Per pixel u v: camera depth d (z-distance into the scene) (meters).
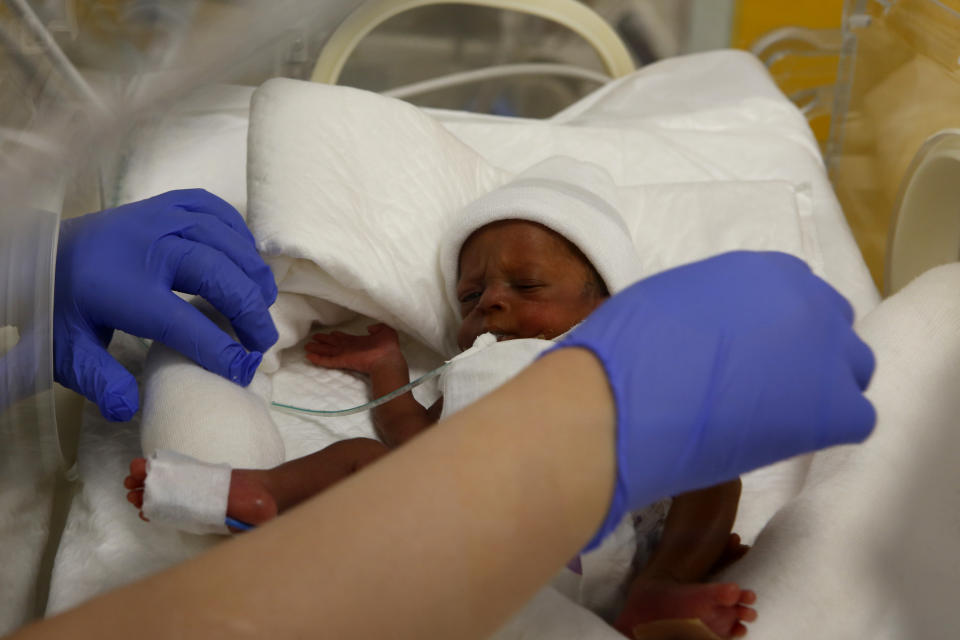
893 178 1.40
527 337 0.96
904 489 0.68
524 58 1.96
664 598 0.61
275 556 0.33
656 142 1.40
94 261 0.78
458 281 1.04
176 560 0.75
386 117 1.07
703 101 1.57
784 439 0.45
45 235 0.62
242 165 1.27
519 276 0.97
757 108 1.54
